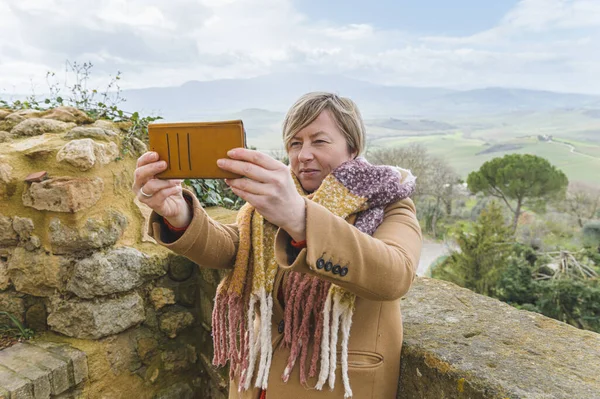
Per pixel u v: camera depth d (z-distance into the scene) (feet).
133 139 6.43
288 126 3.26
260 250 3.12
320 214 2.38
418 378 3.59
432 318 4.24
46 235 5.36
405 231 2.82
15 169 5.39
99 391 5.43
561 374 3.19
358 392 3.03
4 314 5.61
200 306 6.42
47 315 5.56
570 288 31.17
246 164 2.16
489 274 35.35
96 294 5.33
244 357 3.32
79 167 5.30
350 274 2.43
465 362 3.37
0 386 4.52
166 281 6.11
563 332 3.92
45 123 6.23
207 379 6.52
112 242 5.60
